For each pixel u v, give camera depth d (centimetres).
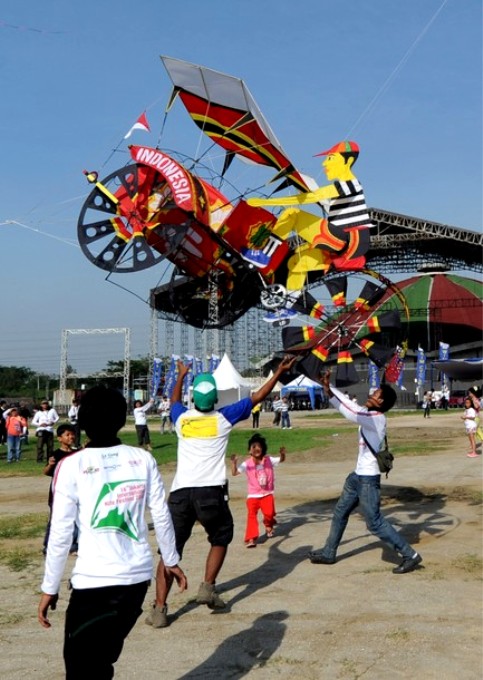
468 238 7506
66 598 671
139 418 2408
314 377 810
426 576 715
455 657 502
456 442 2436
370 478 743
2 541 938
